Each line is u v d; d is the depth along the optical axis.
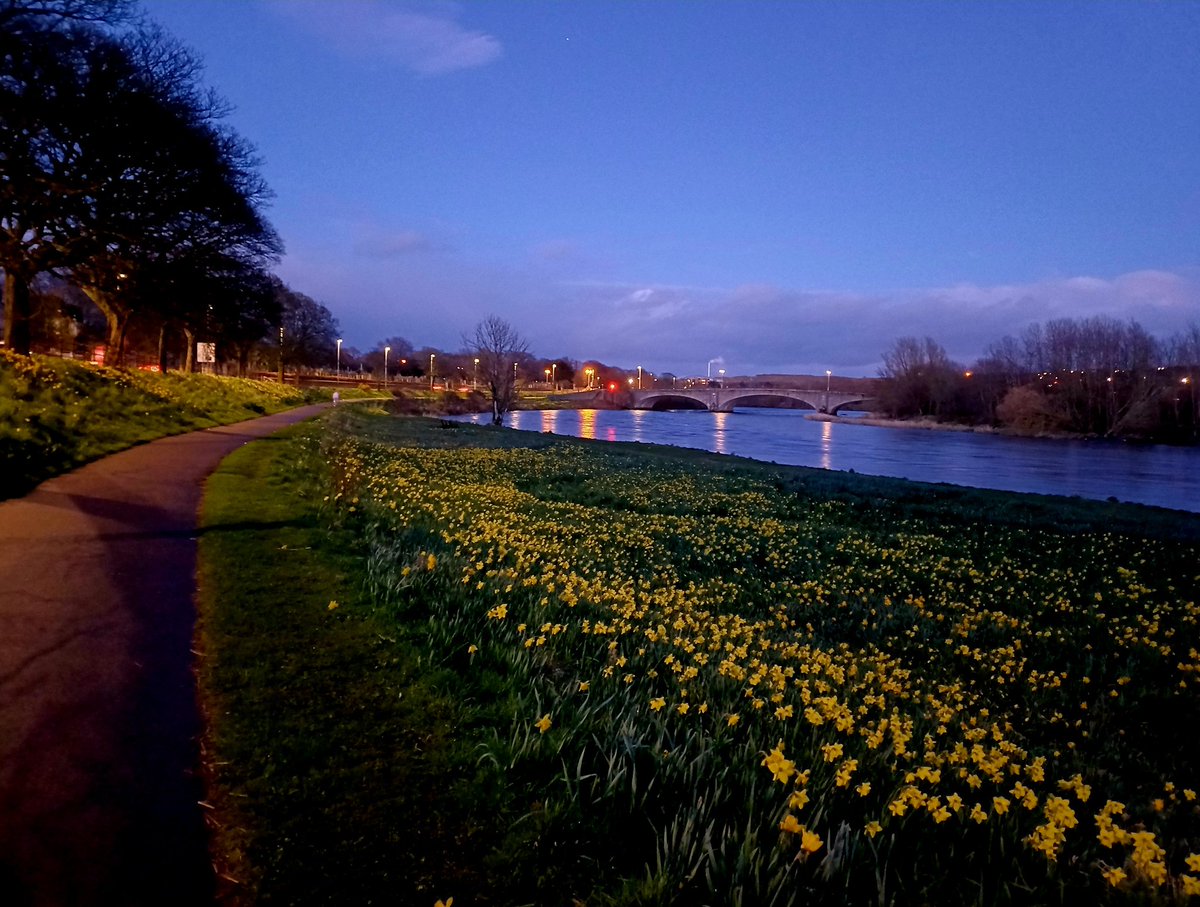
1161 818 4.95
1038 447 73.06
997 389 105.25
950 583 12.56
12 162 27.77
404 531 11.55
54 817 3.76
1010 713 7.10
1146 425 83.12
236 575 8.05
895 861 3.90
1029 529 19.58
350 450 23.09
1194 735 6.83
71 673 5.41
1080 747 6.53
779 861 3.59
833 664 7.43
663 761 4.50
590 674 6.31
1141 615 10.93
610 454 34.91
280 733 4.68
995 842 4.21
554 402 131.12
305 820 3.84
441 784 4.25
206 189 32.66
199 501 12.03
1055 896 3.70
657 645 7.58
